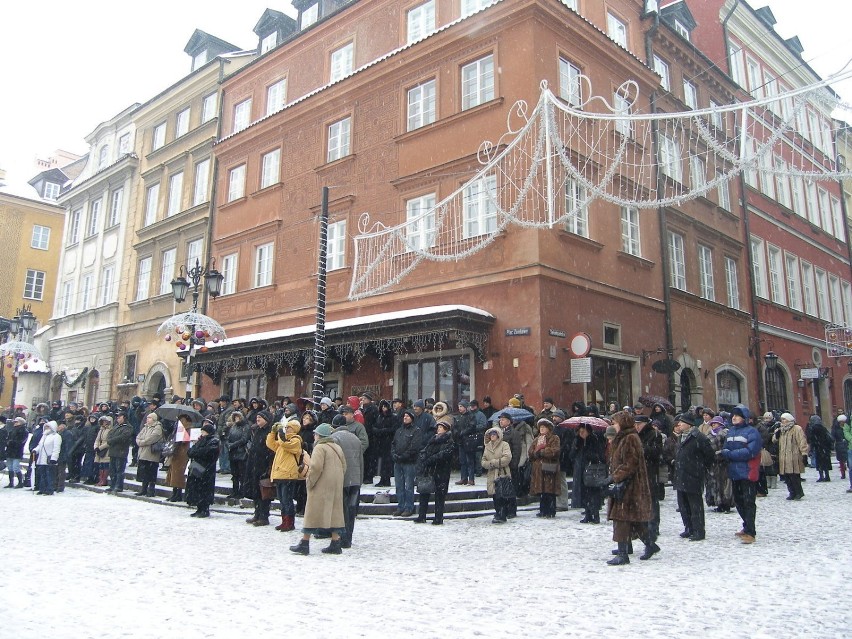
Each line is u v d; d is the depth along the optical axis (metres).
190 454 11.50
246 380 23.25
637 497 7.57
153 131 31.64
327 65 23.20
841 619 5.41
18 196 44.53
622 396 17.86
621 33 21.06
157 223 29.12
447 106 18.61
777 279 27.94
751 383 24.23
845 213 35.03
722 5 27.64
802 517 11.06
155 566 7.43
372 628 5.20
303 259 21.95
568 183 17.02
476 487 13.25
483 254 16.92
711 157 24.02
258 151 24.75
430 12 20.28
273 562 7.73
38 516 11.14
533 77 16.55
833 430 18.23
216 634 5.02
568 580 6.86
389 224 19.45
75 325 33.69
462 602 6.00
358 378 19.30
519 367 15.59
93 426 16.55
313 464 8.23
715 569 7.30
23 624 5.15
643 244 19.61
